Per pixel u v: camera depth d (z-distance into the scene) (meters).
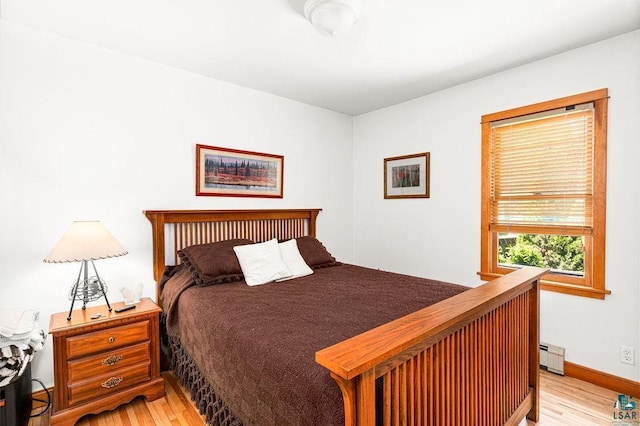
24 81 2.00
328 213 3.78
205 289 2.17
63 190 2.14
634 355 2.08
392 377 1.00
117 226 2.36
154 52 2.36
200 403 1.80
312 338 1.34
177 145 2.65
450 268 3.09
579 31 2.05
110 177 2.33
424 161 3.28
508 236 2.75
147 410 1.96
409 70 2.66
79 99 2.20
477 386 1.40
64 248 1.83
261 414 1.24
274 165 3.27
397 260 3.56
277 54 2.38
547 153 2.48
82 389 1.82
